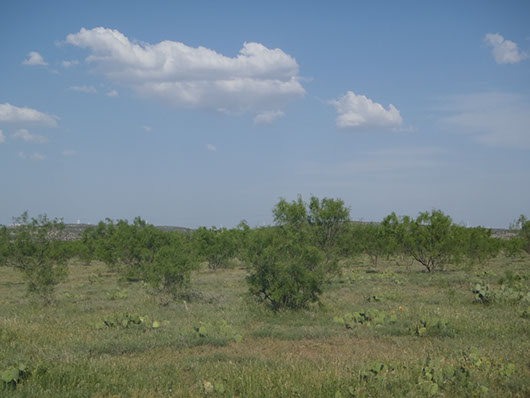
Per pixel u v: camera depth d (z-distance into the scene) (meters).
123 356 9.32
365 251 34.03
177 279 18.42
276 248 15.66
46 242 19.02
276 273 15.30
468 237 31.53
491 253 34.03
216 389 6.91
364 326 12.16
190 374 7.99
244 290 21.03
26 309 16.36
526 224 40.72
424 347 9.65
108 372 7.91
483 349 9.02
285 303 15.37
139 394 6.84
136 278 28.58
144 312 15.11
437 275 26.92
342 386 6.91
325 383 6.96
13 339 10.73
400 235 31.00
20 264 18.73
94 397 6.80
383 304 15.96
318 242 21.70
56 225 19.78
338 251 21.77
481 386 6.60
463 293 18.56
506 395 6.60
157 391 7.16
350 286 22.31
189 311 15.09
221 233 35.22
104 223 35.00
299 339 11.09
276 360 8.73
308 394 6.64
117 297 19.44
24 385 7.06
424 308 14.67
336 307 15.73
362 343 10.52
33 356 9.12
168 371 8.15
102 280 28.50
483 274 26.16
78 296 20.03
